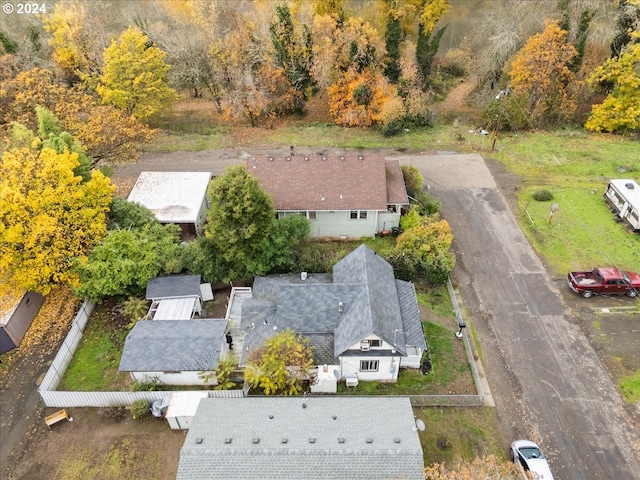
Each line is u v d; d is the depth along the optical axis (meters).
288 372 27.81
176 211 38.91
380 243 40.34
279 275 35.25
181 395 27.64
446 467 24.77
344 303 29.92
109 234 33.53
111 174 44.75
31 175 31.94
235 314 33.03
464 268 37.84
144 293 34.88
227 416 25.17
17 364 31.00
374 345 27.81
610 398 28.55
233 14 58.94
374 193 39.19
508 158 51.41
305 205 38.81
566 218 42.59
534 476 23.88
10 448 26.69
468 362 30.69
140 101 54.97
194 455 22.75
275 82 58.19
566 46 52.84
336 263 34.31
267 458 22.59
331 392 28.95
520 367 30.42
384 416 24.92
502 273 37.38
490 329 32.97
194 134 57.50
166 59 60.88
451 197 45.62
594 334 32.41
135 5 70.19
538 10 59.69
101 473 25.42
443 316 33.84
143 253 33.62
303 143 54.97
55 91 44.03
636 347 31.45
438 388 29.19
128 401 28.34
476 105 61.94
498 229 41.66
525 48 54.00
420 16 61.84
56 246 31.62
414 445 22.91
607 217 42.62
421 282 36.59
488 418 27.62
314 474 22.17
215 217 32.53
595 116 55.00
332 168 40.41
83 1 62.25
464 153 52.44
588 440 26.48
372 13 64.25
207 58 58.56
